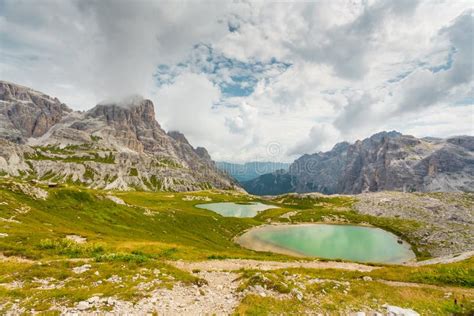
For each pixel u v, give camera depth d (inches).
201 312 737.0
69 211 3937.0
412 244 5477.4
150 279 967.0
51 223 3046.3
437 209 7632.9
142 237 3814.0
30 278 918.4
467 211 7332.7
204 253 2177.7
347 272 1483.8
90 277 954.1
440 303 845.2
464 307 808.9
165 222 5196.9
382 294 911.0
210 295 882.1
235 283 1035.9
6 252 1473.9
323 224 7436.0
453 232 5679.1
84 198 4520.2
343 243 5438.0
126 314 678.5
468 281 1189.1
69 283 886.4
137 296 797.9
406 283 1216.2
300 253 4746.6
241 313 717.9
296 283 972.6
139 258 1257.4
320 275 1348.4
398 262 4338.1
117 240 2731.3
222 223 6412.4
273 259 2162.9
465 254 2049.7
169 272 1071.0
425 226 6446.9
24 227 2386.8
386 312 772.6
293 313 745.0
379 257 4589.1
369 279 1267.2
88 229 3353.8
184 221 5689.0
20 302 714.8
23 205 3294.8
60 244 1787.6
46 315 636.1
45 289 820.0
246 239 5664.4
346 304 820.6
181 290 898.1
